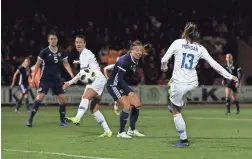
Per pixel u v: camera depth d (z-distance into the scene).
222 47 60.91
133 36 60.38
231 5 68.19
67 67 25.16
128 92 19.23
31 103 46.44
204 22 64.38
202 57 16.45
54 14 63.84
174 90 16.36
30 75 37.72
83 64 19.84
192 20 64.38
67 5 64.12
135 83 51.81
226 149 15.96
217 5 68.50
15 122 28.00
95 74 19.69
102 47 57.22
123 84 19.03
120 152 15.28
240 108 42.78
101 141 18.33
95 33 60.62
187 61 16.30
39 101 24.94
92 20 63.97
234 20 66.75
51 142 18.11
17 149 16.14
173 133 21.23
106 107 44.56
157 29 61.78
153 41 59.91
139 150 15.74
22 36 57.47
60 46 53.59
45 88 24.94
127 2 65.31
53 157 14.29
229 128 23.66
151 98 48.88
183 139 16.72
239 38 63.19
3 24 58.72
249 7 66.62
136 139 18.95
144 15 63.91
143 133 21.20
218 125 25.47
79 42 20.02
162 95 49.09
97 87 19.64
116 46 58.78
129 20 63.22
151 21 62.44
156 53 58.47
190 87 16.28
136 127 24.23
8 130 23.02
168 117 31.55
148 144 17.33
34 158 14.15
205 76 55.75
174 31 61.59
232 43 61.09
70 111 39.22
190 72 16.36
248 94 51.22
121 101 19.31
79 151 15.56
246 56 60.12
